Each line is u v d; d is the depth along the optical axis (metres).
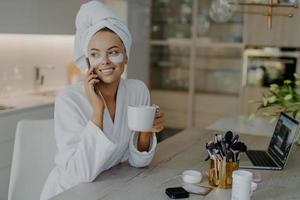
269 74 4.89
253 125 3.11
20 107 3.25
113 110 1.77
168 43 5.55
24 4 3.38
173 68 5.75
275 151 2.05
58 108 1.67
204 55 5.57
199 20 5.42
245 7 4.85
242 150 1.61
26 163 1.91
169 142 2.36
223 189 1.59
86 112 1.68
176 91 5.63
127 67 4.73
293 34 4.71
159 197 1.50
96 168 1.59
